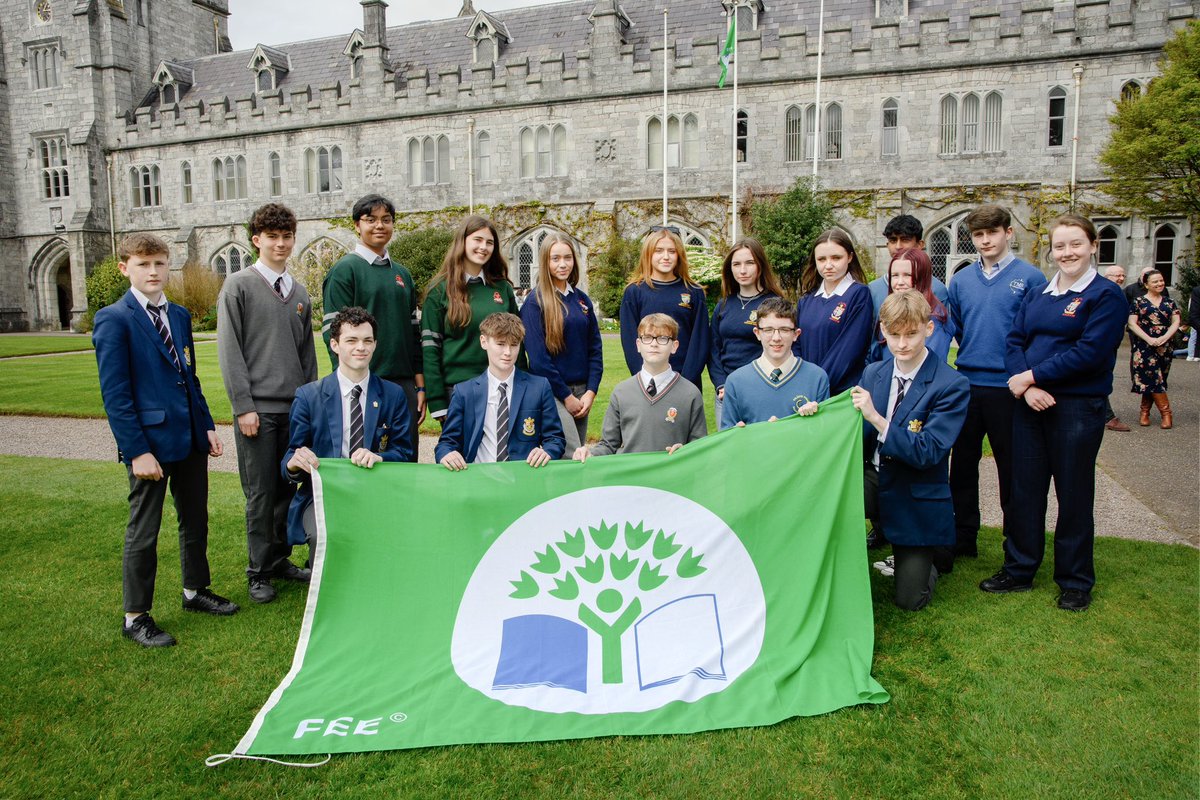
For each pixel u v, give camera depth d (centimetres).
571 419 550
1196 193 2091
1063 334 439
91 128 3609
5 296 3894
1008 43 2475
